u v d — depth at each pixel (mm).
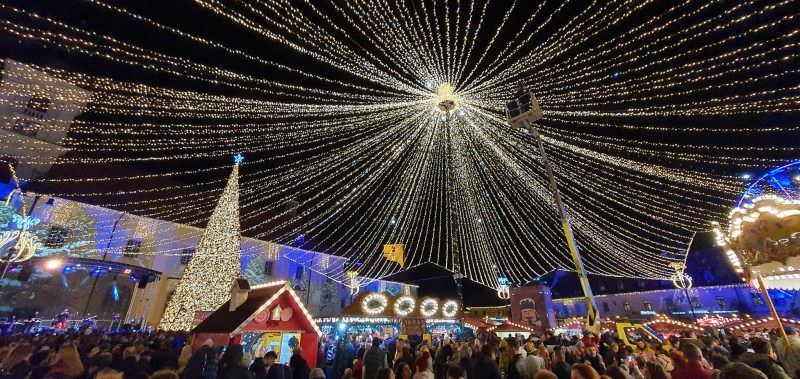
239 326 8242
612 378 3934
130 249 24297
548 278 48812
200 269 14062
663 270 27109
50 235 21031
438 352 9742
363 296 17250
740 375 2922
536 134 10625
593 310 9258
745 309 32594
